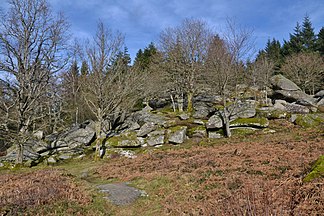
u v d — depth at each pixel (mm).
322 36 56469
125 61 26422
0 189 10547
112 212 8477
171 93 34656
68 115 31938
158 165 14570
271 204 6230
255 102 29016
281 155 12695
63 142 24062
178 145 22047
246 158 13156
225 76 22609
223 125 23609
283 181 8398
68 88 29156
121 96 22625
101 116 21859
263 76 32031
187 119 27234
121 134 24578
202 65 30031
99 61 22062
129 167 15281
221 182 9711
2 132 20312
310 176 8039
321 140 15445
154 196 9664
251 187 8258
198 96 34438
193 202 8375
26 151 22281
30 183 11422
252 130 22266
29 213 7590
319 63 42594
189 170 12242
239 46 23266
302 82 42750
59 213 7785
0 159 20828
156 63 35500
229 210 6461
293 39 59969
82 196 9508
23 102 20234
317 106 27922
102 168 16016
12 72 19859
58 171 15359
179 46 31938
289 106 26828
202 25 32000
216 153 15656
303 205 6309
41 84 21453
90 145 24250
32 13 20453
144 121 27375
